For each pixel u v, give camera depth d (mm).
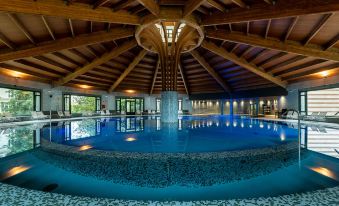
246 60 16375
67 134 9188
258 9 8500
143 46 14469
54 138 7961
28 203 2135
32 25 9445
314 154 5516
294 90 17938
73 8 8125
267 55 14703
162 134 9203
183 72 22156
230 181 4086
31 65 14391
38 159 5438
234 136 8562
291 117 17438
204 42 14305
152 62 20047
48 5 7578
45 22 9258
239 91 23500
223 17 9844
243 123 14727
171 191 3707
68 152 5348
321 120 14062
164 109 15055
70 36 11242
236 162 4703
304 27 9641
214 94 25625
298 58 13797
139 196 3494
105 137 8305
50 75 17188
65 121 16078
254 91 21875
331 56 11250
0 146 6699
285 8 7805
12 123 13312
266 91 20672
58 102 19062
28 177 4250
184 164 4629
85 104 31391
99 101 24047
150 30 12797
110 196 3500
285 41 11258
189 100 27844
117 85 24203
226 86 23234
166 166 4594
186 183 4055
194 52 17312
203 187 3852
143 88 26312
